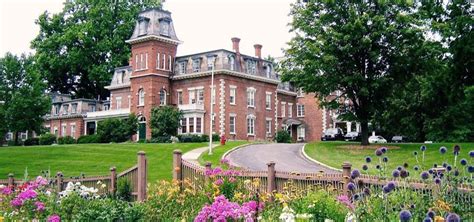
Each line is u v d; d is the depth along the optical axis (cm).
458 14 3753
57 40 7975
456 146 1089
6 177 3469
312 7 4075
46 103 6288
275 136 6881
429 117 5247
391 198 992
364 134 4138
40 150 4566
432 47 3778
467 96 3850
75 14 8275
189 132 6197
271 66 7000
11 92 6100
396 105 5453
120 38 8031
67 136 7044
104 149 4506
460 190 1011
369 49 3784
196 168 1708
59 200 1353
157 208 1339
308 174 1466
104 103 7975
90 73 7938
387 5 3888
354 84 3919
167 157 3809
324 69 3962
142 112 6425
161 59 6481
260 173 1590
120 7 8244
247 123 6506
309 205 1079
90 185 2073
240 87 6419
